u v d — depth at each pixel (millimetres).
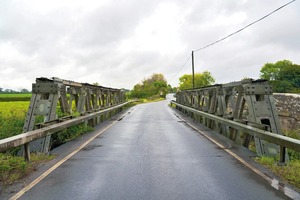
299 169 5305
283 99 11789
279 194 4227
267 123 7398
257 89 7164
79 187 4559
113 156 6898
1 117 8828
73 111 11125
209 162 6270
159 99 77312
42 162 6242
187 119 17891
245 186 4602
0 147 4621
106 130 12164
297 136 9383
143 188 4504
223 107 10109
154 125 14281
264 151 6715
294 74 64625
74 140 9391
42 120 8680
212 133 11172
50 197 4117
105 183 4762
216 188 4504
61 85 8383
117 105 22641
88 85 12758
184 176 5184
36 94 7469
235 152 7359
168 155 7027
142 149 7816
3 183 4750
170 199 4023
